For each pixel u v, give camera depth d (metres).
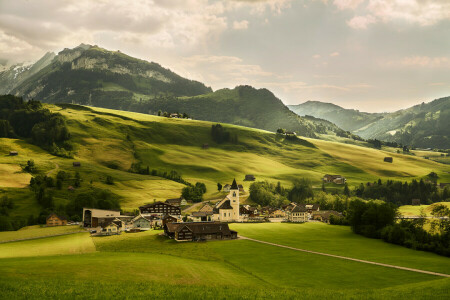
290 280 80.69
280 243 126.94
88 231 163.38
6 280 64.06
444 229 129.62
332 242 131.38
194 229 134.88
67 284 63.53
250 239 134.38
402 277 84.50
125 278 72.19
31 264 80.12
